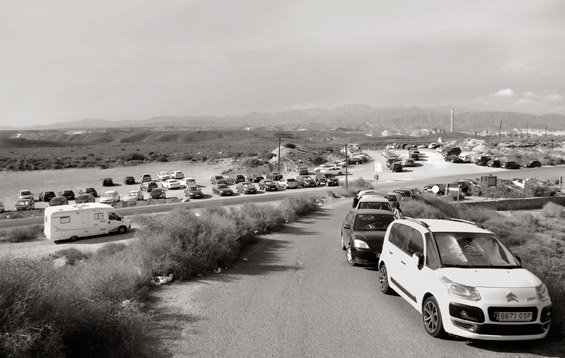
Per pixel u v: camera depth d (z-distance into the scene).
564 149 105.94
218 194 58.59
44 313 5.47
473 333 6.53
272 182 62.66
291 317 8.25
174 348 6.71
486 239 8.04
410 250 8.62
